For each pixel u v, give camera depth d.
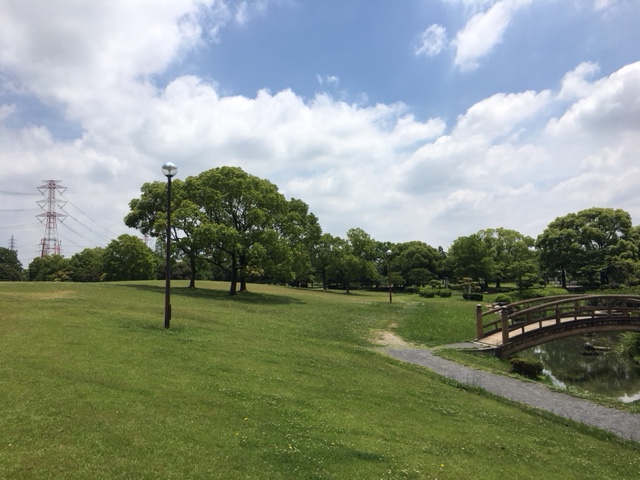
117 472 5.83
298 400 10.41
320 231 52.75
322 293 64.88
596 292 53.25
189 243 37.75
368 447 7.97
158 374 10.91
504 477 7.53
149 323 18.41
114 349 13.05
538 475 7.85
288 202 50.16
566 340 34.59
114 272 67.12
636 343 27.64
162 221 37.75
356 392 12.05
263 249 37.84
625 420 12.66
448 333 26.20
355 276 78.94
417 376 15.70
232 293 41.09
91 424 7.28
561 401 14.34
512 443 9.52
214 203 38.91
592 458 9.27
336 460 7.23
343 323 28.39
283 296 47.19
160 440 7.02
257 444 7.43
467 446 8.88
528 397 14.55
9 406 7.64
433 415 10.91
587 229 68.44
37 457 5.95
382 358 18.33
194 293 38.75
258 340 18.17
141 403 8.62
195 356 13.50
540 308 23.22
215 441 7.29
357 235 84.06
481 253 78.94
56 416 7.44
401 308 40.94
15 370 9.80
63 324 16.33
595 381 22.06
